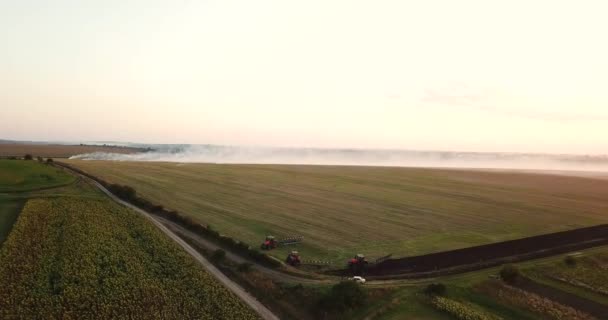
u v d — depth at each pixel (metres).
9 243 50.62
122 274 45.06
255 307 41.88
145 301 40.16
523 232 72.12
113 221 63.59
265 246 58.97
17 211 67.19
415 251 60.44
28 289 40.69
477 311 40.38
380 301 42.66
